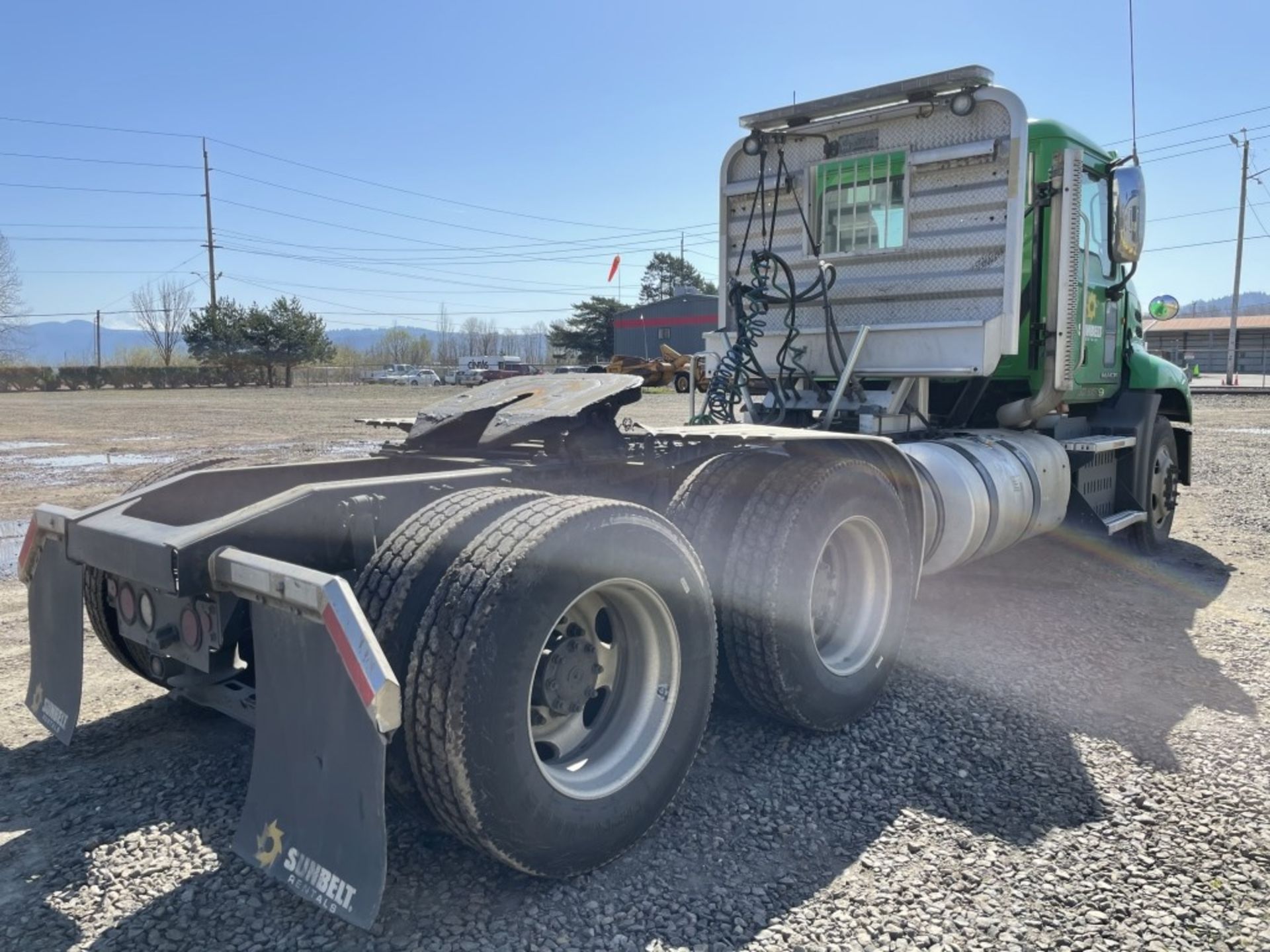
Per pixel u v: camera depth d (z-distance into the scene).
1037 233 5.79
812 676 3.61
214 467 4.26
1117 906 2.66
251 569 2.52
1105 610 5.63
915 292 5.74
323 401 33.94
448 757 2.45
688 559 3.06
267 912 2.62
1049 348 5.82
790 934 2.53
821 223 6.15
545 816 2.61
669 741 2.99
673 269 93.44
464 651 2.45
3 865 2.86
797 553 3.50
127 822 3.10
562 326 74.12
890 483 4.26
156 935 2.52
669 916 2.61
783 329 6.30
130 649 3.78
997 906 2.66
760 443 3.94
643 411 22.83
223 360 57.75
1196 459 12.93
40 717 3.35
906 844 2.99
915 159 5.62
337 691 2.36
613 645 3.07
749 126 6.18
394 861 2.87
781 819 3.15
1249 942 2.50
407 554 2.68
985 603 5.75
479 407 4.11
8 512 8.93
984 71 5.20
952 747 3.70
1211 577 6.49
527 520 2.69
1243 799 3.28
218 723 3.89
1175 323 61.16
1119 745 3.72
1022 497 5.50
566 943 2.49
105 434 17.91
